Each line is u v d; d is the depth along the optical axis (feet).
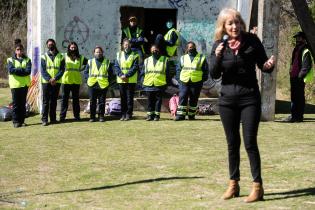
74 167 30.73
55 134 41.45
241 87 22.06
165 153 34.12
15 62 45.39
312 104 62.80
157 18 62.23
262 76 47.29
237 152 23.32
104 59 47.42
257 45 22.07
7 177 28.81
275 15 46.52
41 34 51.80
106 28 53.47
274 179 26.89
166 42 52.80
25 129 44.24
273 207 22.20
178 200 23.91
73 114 49.88
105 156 33.50
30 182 27.73
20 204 23.91
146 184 26.73
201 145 36.60
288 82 72.02
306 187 25.30
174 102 51.47
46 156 33.76
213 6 54.65
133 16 52.60
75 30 53.01
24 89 45.62
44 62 45.98
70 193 25.53
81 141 38.45
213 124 45.70
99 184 26.99
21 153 34.73
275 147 35.40
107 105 51.08
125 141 38.24
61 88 52.75
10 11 97.96
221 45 21.93
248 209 22.03
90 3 53.06
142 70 49.32
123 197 24.62
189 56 47.85
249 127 22.09
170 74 54.08
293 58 46.78
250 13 52.90
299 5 35.14
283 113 55.11
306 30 35.42
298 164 30.27
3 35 95.50
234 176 23.58
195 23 54.65
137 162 31.63
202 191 25.27
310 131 41.98
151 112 47.80
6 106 53.31
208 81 54.44
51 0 51.70
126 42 47.37
